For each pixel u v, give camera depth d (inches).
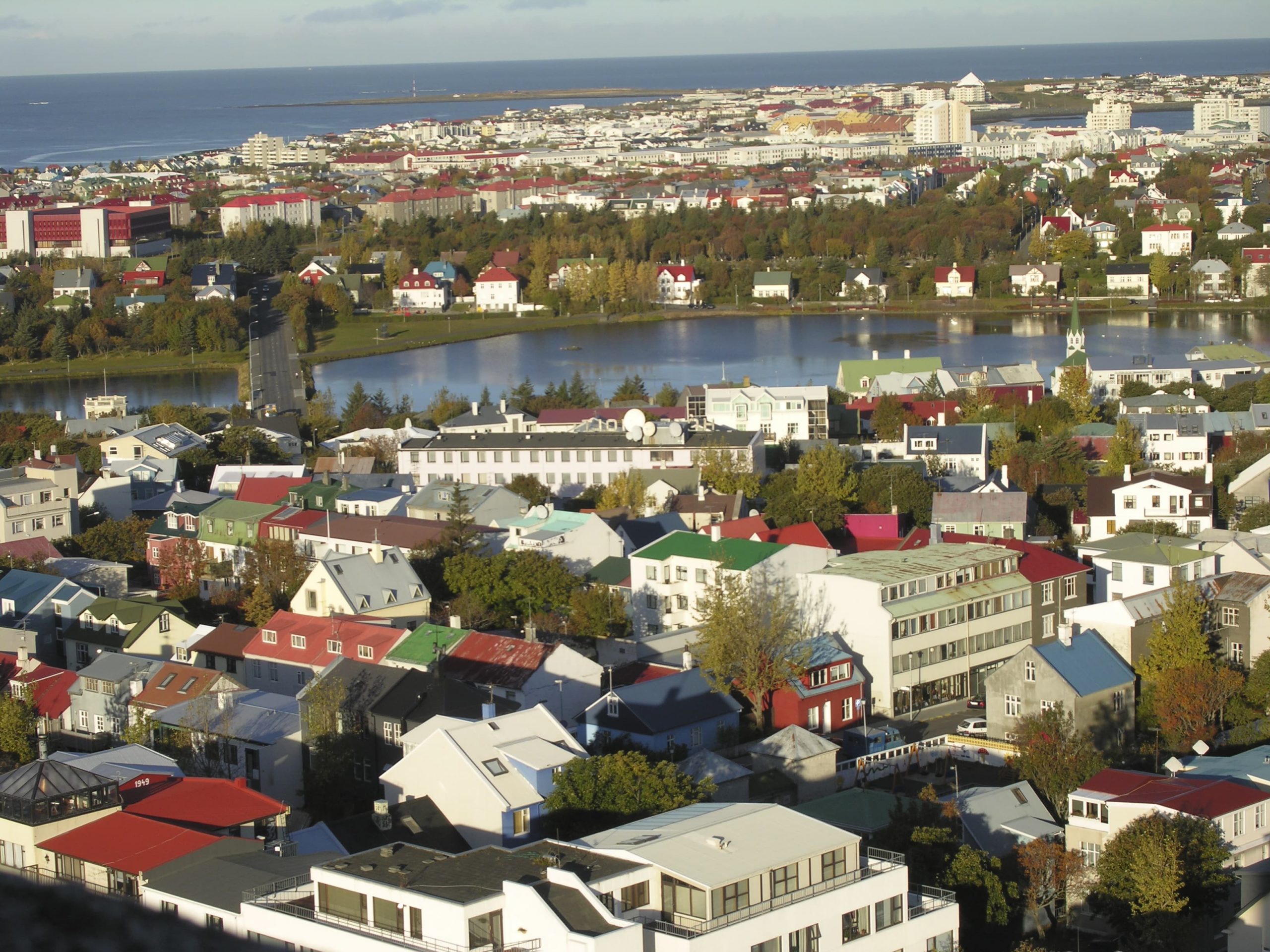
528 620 7062.0
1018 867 4448.8
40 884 1692.9
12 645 6963.6
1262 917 3895.2
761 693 5880.9
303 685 6343.5
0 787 4089.6
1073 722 5610.2
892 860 3924.7
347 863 3545.8
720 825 3681.1
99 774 4522.6
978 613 6668.3
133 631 6939.0
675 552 7268.7
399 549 7377.0
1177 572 6796.3
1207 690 5689.0
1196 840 4227.4
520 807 4296.3
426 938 3319.4
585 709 5900.6
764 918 3385.8
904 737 6003.9
